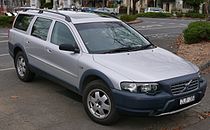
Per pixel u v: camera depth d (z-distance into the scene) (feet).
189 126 18.51
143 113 16.58
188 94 17.53
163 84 16.71
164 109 16.74
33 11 26.37
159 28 91.56
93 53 19.54
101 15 24.12
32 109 20.48
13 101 21.85
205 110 21.03
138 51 20.45
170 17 168.14
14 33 26.94
